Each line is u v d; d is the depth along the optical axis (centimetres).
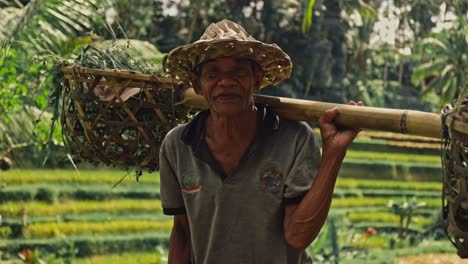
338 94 4484
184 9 3688
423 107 5181
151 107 367
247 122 297
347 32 4597
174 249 337
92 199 2173
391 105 5156
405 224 2434
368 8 4503
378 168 3272
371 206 2769
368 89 5119
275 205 297
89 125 376
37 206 1984
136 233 1972
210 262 305
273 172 297
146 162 382
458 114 260
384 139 3869
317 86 4362
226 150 299
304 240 293
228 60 284
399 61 5575
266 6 4194
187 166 308
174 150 313
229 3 4009
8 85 815
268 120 299
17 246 1647
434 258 1978
